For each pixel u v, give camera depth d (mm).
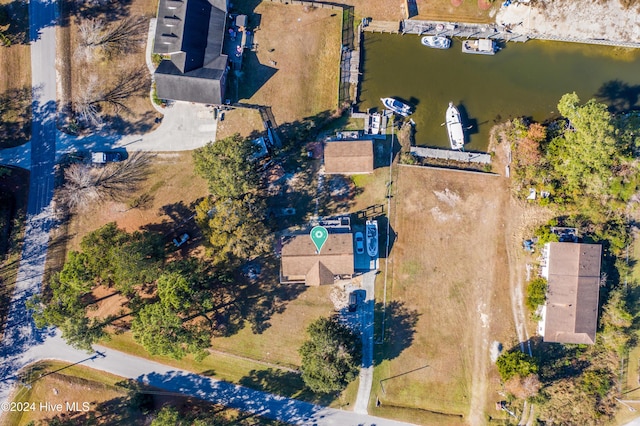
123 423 59156
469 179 58844
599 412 57688
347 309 58781
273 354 59156
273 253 59062
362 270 58625
